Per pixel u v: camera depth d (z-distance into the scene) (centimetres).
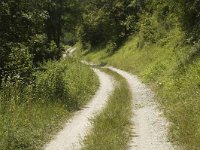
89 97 2492
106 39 7500
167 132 1461
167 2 3103
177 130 1427
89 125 1609
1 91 1752
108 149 1178
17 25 2209
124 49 5800
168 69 2941
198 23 2911
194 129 1345
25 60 2111
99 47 7688
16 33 2225
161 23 4375
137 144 1296
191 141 1241
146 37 4756
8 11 2125
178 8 3005
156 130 1502
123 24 6281
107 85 3200
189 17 2998
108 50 6781
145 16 4931
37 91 1902
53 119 1642
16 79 1936
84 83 2839
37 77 2069
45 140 1373
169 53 3441
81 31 8225
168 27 4169
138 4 6212
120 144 1258
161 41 4091
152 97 2384
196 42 2759
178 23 3198
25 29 2252
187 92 1967
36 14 2288
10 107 1520
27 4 2245
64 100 2003
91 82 3142
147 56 4300
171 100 2030
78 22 6197
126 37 6406
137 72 4144
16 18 2192
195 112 1538
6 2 2138
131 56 5091
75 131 1512
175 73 2566
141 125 1605
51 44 3312
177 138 1345
